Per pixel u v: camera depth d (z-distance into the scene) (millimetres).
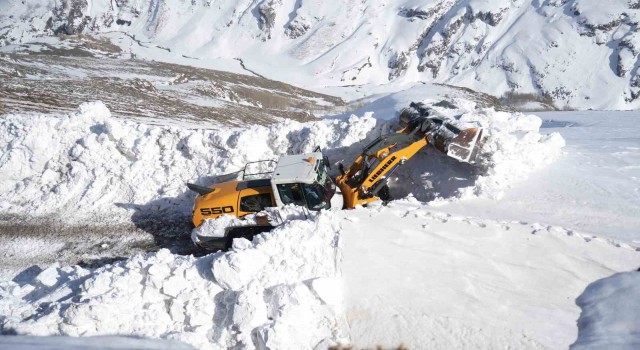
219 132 14008
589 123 23047
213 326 8109
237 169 13750
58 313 7918
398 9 141875
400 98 51750
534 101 121312
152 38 140375
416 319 8023
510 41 132750
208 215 11320
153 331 8008
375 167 11703
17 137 14117
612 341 7211
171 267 8602
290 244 8938
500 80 126438
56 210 13375
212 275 8430
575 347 7352
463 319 7977
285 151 14203
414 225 9898
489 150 12094
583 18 130875
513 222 10055
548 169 12672
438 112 12938
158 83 52906
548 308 8133
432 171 13141
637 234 9672
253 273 8422
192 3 147875
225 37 137875
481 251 9258
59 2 141000
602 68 124250
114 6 149000
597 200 11086
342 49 130000
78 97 31844
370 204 11258
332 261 8883
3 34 134500
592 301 8141
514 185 12062
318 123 14367
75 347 7066
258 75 113125
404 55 131125
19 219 13008
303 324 7957
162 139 13953
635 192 11273
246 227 10992
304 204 11102
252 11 142000
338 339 7895
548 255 9117
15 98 28672
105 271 8672
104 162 13922
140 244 12047
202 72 79375
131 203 13461
